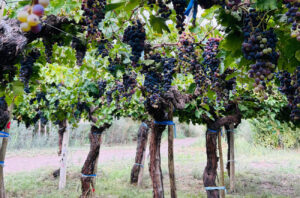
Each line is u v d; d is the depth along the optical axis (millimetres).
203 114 5289
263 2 1387
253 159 13906
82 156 16141
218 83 2814
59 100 6508
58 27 2438
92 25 1917
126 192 7309
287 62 1844
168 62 3016
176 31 3500
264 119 6664
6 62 2014
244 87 4898
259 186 8070
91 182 6570
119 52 2994
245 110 5984
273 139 16828
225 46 1744
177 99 3729
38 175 10125
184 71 3184
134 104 6891
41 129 22375
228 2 1451
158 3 1786
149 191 7664
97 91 5121
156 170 4332
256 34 1474
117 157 16016
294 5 1205
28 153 17750
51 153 17906
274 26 1729
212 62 2688
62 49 3416
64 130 8125
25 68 2615
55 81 6230
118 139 25844
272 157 14484
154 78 2996
